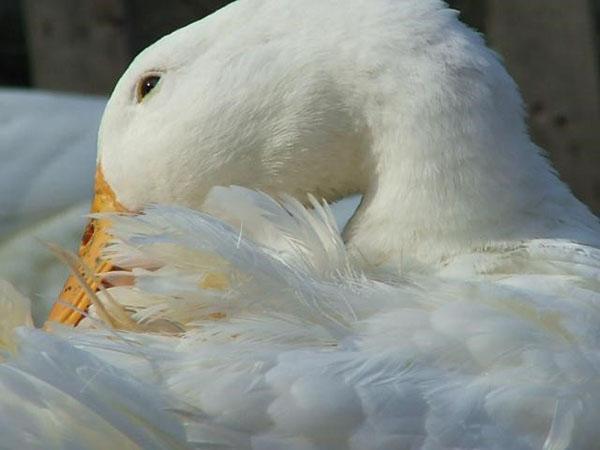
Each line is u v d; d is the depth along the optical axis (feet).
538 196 13.51
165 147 13.67
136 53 17.37
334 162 13.62
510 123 13.52
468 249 13.48
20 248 14.97
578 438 13.24
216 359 13.24
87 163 15.23
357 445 13.20
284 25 13.62
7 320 13.35
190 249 13.35
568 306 13.34
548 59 15.80
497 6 15.85
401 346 13.28
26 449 13.17
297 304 13.33
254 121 13.64
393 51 13.53
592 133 15.80
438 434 13.21
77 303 13.64
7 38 19.67
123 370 13.21
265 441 13.20
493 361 13.28
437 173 13.50
